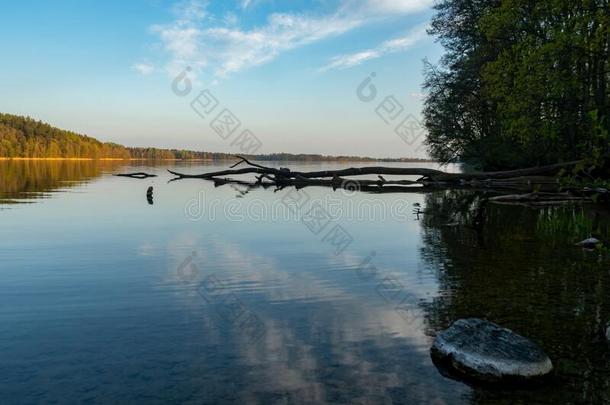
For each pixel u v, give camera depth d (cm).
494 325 572
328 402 452
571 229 1558
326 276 955
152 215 1980
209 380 493
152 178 5209
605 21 1939
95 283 880
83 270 984
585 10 2102
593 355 559
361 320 686
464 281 908
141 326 652
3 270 979
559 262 1068
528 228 1627
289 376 504
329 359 549
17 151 12975
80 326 649
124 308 730
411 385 488
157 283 885
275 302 774
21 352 559
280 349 577
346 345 593
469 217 1988
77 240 1352
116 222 1750
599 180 718
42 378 493
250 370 518
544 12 2294
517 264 1052
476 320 584
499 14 2445
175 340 601
